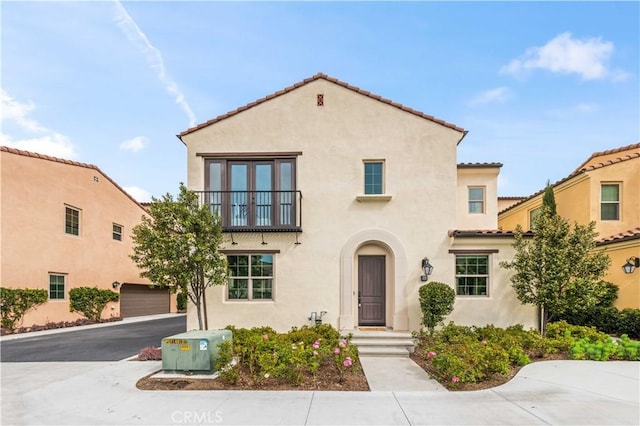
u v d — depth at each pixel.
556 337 9.68
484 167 13.74
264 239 11.20
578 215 14.60
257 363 7.39
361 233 11.15
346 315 10.91
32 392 6.82
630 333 11.09
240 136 11.49
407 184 11.29
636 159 13.91
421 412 5.70
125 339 13.12
